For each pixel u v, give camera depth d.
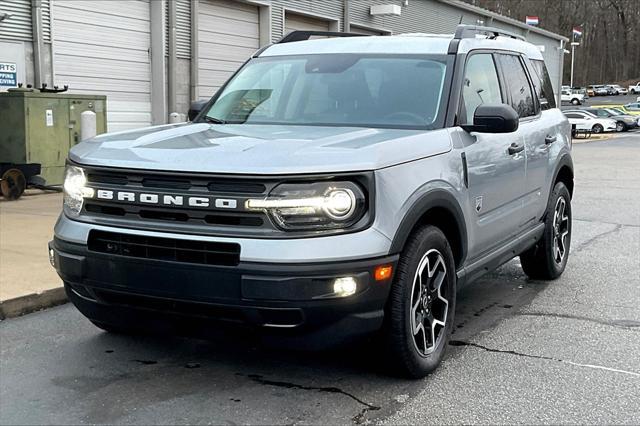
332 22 23.05
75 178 4.00
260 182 3.48
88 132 11.73
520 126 5.68
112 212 3.85
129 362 4.41
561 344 4.84
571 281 6.69
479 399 3.88
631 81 120.25
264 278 3.42
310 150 3.68
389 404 3.80
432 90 4.73
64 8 13.84
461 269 4.61
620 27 120.19
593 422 3.61
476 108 4.64
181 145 3.97
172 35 16.42
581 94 87.00
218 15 18.02
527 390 4.02
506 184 5.20
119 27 15.27
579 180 16.97
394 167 3.79
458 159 4.41
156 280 3.63
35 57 13.29
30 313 5.47
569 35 104.19
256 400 3.84
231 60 18.62
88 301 4.05
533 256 6.50
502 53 5.80
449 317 4.40
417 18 29.06
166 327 3.87
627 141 37.22
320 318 3.51
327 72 5.12
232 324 3.61
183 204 3.60
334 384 4.07
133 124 15.92
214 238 3.50
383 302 3.70
